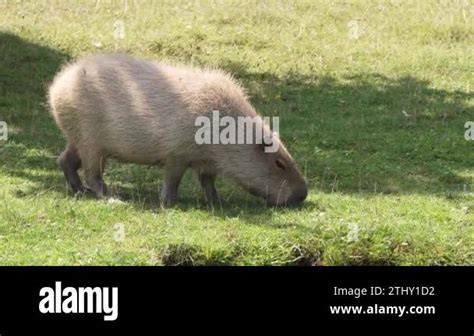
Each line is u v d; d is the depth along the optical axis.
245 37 38.09
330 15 41.12
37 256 19.27
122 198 23.16
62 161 23.38
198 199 23.27
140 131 22.02
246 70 35.28
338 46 37.78
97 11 40.78
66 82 22.75
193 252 19.77
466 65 36.09
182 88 22.00
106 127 22.31
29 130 28.73
